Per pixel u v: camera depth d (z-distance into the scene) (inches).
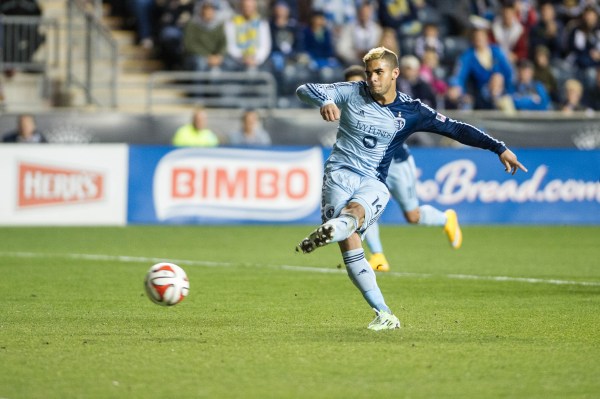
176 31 3120.1
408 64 2795.3
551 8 3334.2
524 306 1347.2
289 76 2972.4
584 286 1574.8
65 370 907.4
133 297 1416.1
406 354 985.5
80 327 1149.1
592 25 3243.1
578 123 2827.3
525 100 2965.1
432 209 1704.0
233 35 2979.8
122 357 967.6
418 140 2775.6
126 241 2245.3
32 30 2955.2
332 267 1812.3
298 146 2628.0
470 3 3373.5
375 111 1118.4
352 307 1326.3
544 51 3102.9
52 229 2484.0
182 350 1003.3
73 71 3093.0
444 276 1699.1
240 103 2960.1
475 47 2935.5
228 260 1915.6
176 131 2763.3
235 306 1331.2
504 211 2716.5
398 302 1382.9
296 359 957.8
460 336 1093.8
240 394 817.5
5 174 2524.6
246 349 1009.5
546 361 956.0
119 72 3107.8
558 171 2733.8
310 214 2637.8
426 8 3339.1
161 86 2999.5
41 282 1583.4
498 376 888.9
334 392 826.2
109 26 3307.1
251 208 2615.7
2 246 2135.8
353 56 3127.5
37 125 2706.7
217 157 2603.3
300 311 1286.9
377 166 1135.0
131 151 2583.7
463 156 2687.0
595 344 1050.1
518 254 2057.1
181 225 2591.0
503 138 2800.2
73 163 2554.1
